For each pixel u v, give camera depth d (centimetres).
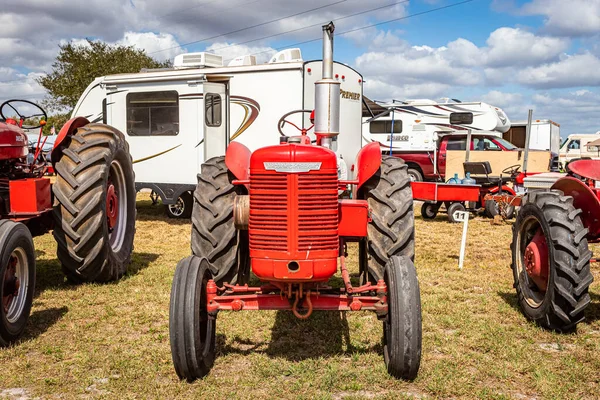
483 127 1827
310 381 343
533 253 455
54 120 3038
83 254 524
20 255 416
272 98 1007
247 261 463
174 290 332
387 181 431
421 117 1820
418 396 327
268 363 369
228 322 450
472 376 353
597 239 479
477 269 668
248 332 429
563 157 3136
